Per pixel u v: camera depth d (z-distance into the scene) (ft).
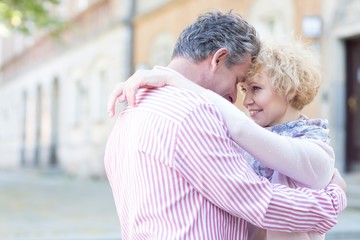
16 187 65.92
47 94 102.42
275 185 7.30
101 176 77.87
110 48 76.69
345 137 43.04
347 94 43.24
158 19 67.36
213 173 6.81
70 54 91.25
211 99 7.25
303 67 7.97
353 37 42.14
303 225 7.20
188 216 6.81
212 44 7.51
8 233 29.53
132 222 7.13
